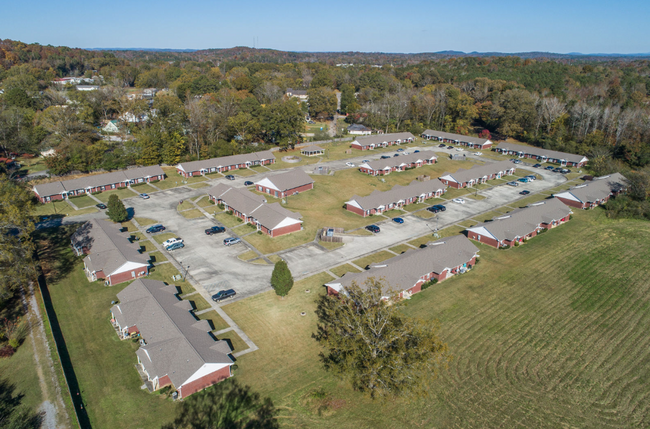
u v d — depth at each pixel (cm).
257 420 3303
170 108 12481
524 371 3853
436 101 16250
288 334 4356
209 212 7662
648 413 3397
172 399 3484
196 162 9938
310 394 3566
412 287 5078
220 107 12875
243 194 7725
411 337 3519
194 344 3812
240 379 3725
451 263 5581
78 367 3834
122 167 9981
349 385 3669
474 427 3231
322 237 6588
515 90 14762
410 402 3469
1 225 4769
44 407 3366
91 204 7925
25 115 11562
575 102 14362
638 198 8262
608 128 12575
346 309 4012
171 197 8406
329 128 16425
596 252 6397
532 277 5625
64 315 4619
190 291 5112
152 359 3650
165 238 6550
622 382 3744
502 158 12300
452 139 14162
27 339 4181
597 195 8444
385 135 13700
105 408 3388
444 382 3688
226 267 5728
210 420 3297
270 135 12938
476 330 4450
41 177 9094
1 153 10644
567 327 4550
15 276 4709
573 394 3591
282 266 4834
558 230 7250
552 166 11381
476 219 7625
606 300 5106
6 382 3616
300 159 11538
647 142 11338
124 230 6794
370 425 3256
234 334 4331
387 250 6300
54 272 5503
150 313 4328
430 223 7412
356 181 9750
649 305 4997
